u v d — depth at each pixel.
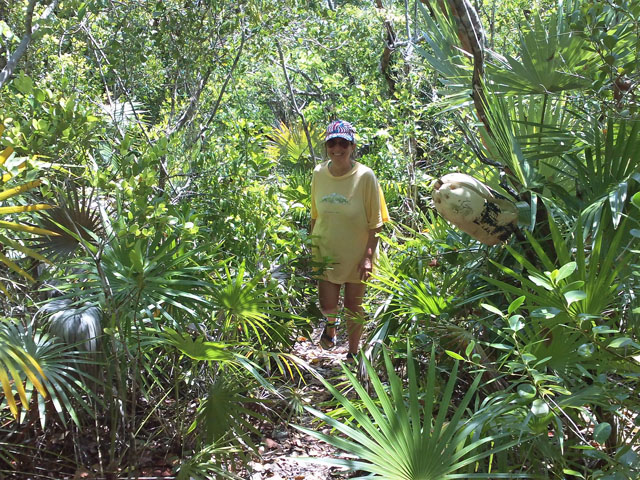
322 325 6.28
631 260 3.04
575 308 2.72
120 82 5.09
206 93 6.23
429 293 3.57
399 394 2.60
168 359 3.85
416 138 7.77
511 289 2.85
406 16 9.17
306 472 3.60
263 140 5.82
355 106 8.30
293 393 3.96
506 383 3.13
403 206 7.56
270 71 9.35
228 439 3.43
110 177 3.49
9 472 3.22
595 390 2.58
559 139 3.78
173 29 5.11
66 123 3.29
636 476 2.40
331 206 4.87
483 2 8.16
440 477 2.33
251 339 4.51
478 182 3.62
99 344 3.31
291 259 4.90
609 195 3.10
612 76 3.31
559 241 2.94
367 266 4.80
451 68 4.58
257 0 5.36
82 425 3.53
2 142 3.05
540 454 2.87
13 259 3.73
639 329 2.84
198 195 4.84
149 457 3.54
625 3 3.22
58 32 4.77
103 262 3.41
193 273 3.72
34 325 3.53
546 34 4.00
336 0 11.29
